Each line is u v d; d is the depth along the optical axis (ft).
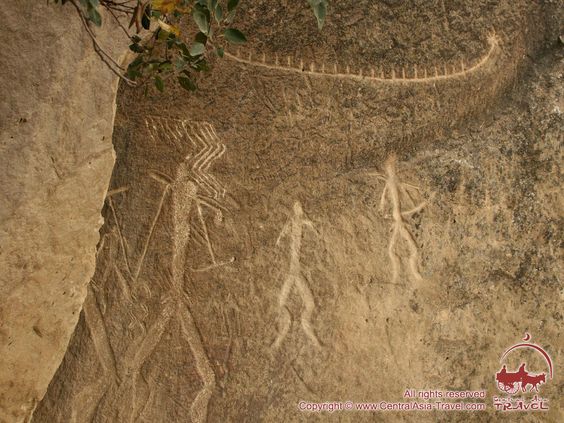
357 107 9.96
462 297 10.17
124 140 9.90
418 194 10.12
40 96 8.84
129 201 9.94
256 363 9.96
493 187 10.13
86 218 9.32
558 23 10.11
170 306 9.94
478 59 10.03
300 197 10.00
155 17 8.44
